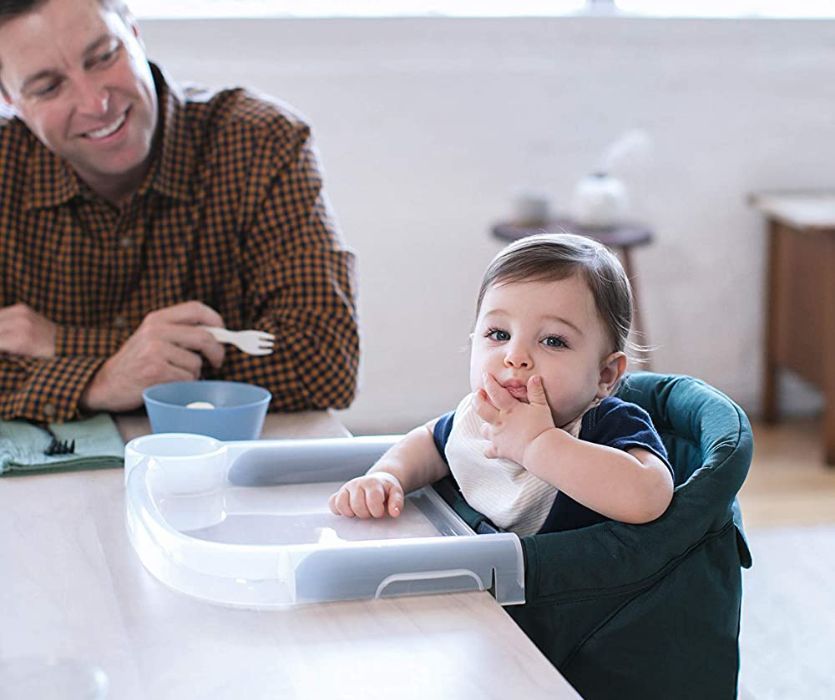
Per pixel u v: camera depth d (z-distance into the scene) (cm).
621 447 106
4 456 129
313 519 110
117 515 114
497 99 322
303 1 313
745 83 337
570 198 333
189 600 94
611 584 97
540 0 327
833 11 342
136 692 80
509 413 107
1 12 141
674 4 336
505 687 80
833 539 265
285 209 163
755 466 313
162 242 164
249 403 143
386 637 87
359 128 316
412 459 117
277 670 83
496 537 96
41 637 88
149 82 151
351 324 161
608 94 329
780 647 216
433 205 324
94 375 149
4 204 160
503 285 112
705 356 350
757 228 345
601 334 112
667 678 100
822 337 321
